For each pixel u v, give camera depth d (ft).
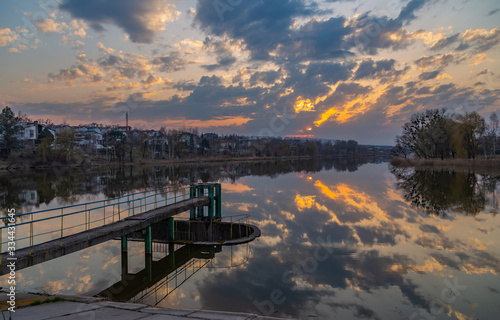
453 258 47.37
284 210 86.28
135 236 60.75
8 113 239.09
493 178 149.28
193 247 55.47
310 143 544.21
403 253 50.08
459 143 220.84
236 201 101.35
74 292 36.73
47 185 144.15
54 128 320.29
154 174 204.03
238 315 22.88
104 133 306.76
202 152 418.10
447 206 88.53
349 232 63.26
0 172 201.16
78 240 36.09
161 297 35.78
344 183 152.46
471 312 31.60
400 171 212.84
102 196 114.01
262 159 465.47
